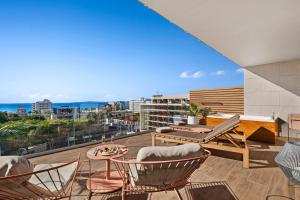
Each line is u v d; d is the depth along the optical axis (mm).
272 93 5879
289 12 2609
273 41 3875
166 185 1774
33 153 3965
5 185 1319
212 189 2404
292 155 1746
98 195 2268
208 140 3531
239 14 2709
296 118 5195
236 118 3537
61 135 4508
